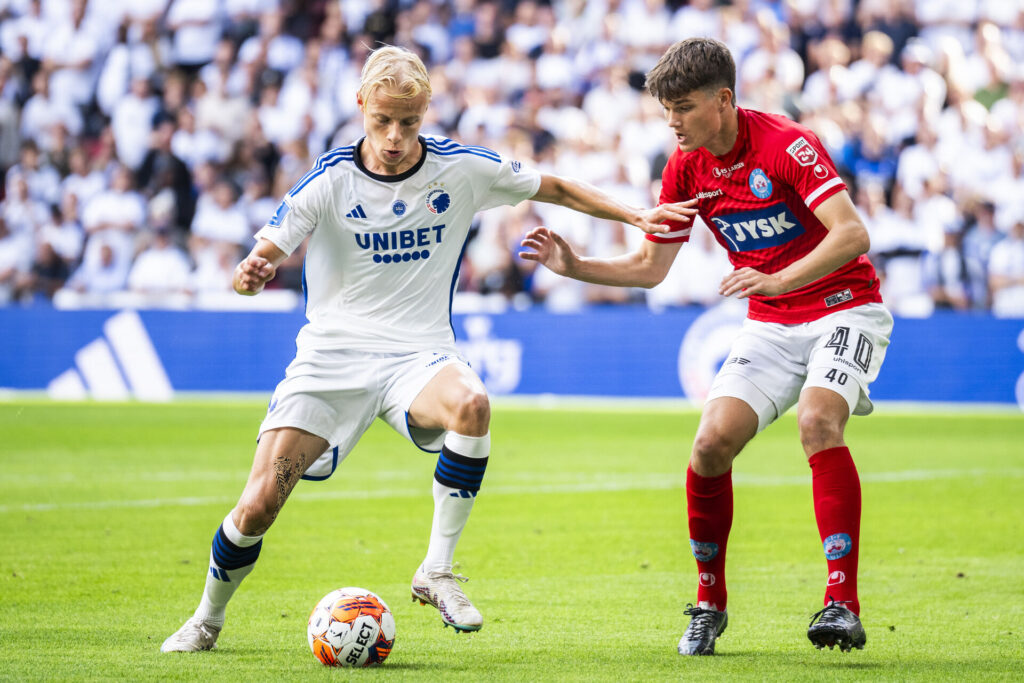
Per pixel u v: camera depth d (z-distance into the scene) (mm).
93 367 58531
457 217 15031
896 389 53906
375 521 25844
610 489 31188
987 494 30375
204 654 13969
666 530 24953
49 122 68188
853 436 44406
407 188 14609
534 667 13422
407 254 14820
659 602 17891
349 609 13328
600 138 61875
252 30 69562
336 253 14852
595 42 65312
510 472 34562
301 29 69062
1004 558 21750
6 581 18891
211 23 69750
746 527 25406
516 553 22219
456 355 15078
